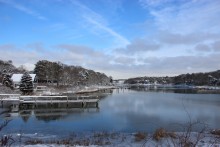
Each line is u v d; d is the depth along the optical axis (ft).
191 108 143.02
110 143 49.65
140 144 46.62
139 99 212.02
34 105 149.59
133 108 144.15
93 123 95.61
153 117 109.40
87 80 458.50
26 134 70.64
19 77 271.90
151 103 173.99
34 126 88.12
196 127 80.84
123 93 317.22
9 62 387.96
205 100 200.54
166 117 109.09
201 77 645.92
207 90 413.59
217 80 567.18
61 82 346.95
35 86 260.42
